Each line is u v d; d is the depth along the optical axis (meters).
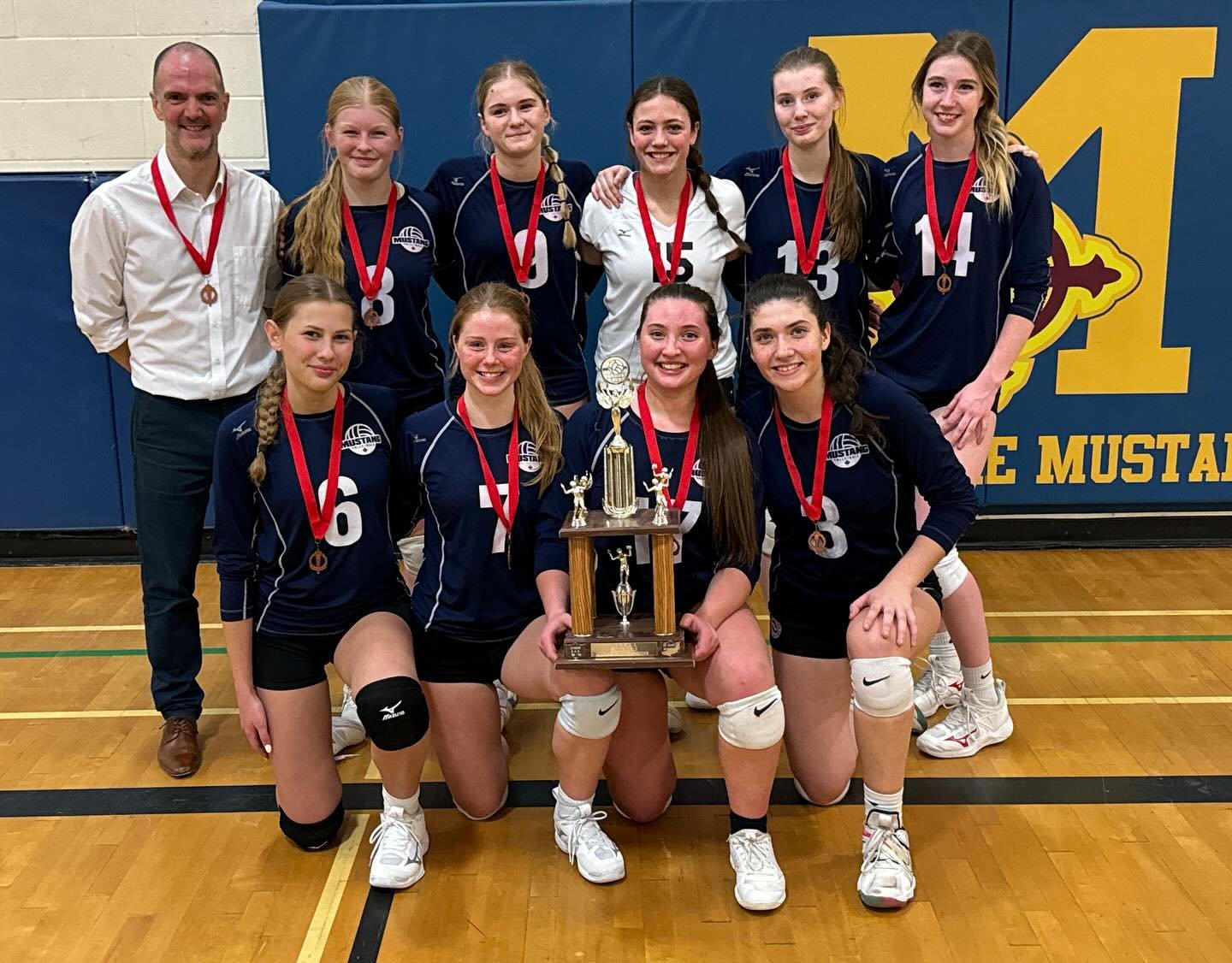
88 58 5.18
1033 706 3.59
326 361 2.68
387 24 4.54
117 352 3.39
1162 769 3.19
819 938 2.51
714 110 4.62
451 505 2.80
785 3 4.53
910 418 2.70
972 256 3.24
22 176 4.73
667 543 2.49
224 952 2.51
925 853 2.82
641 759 2.87
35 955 2.50
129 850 2.90
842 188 3.40
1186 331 4.84
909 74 4.59
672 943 2.50
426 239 3.40
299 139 4.64
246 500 2.79
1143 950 2.44
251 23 5.13
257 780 3.26
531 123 3.33
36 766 3.33
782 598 2.96
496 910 2.63
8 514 5.07
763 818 2.68
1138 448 4.94
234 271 3.30
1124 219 4.73
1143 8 4.54
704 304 2.63
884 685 2.55
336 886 2.74
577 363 3.65
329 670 4.00
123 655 4.12
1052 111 4.64
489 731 2.96
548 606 2.64
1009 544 5.05
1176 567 4.78
